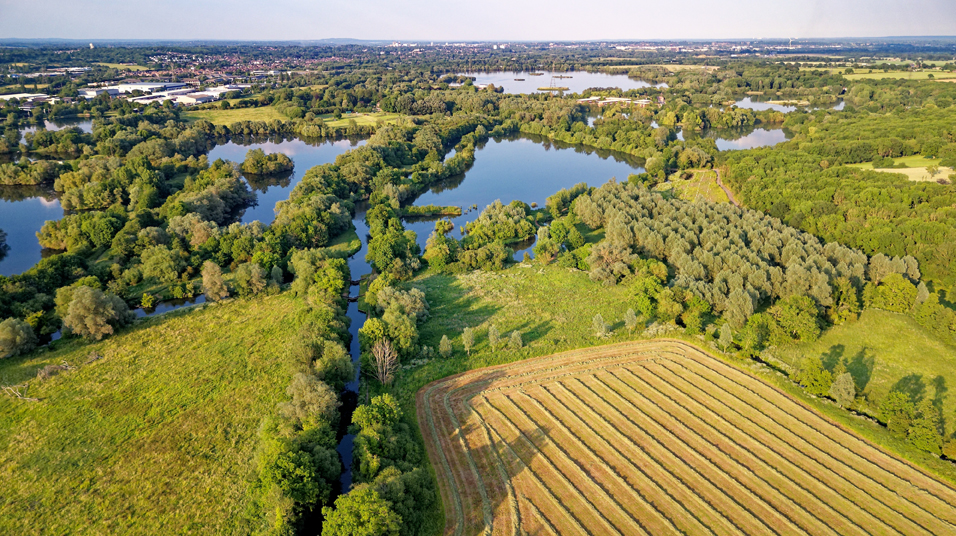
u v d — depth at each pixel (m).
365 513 58.09
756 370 94.62
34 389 92.50
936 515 66.56
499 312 119.56
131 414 86.00
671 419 84.00
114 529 65.62
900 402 78.69
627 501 69.56
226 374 96.38
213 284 125.44
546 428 83.06
